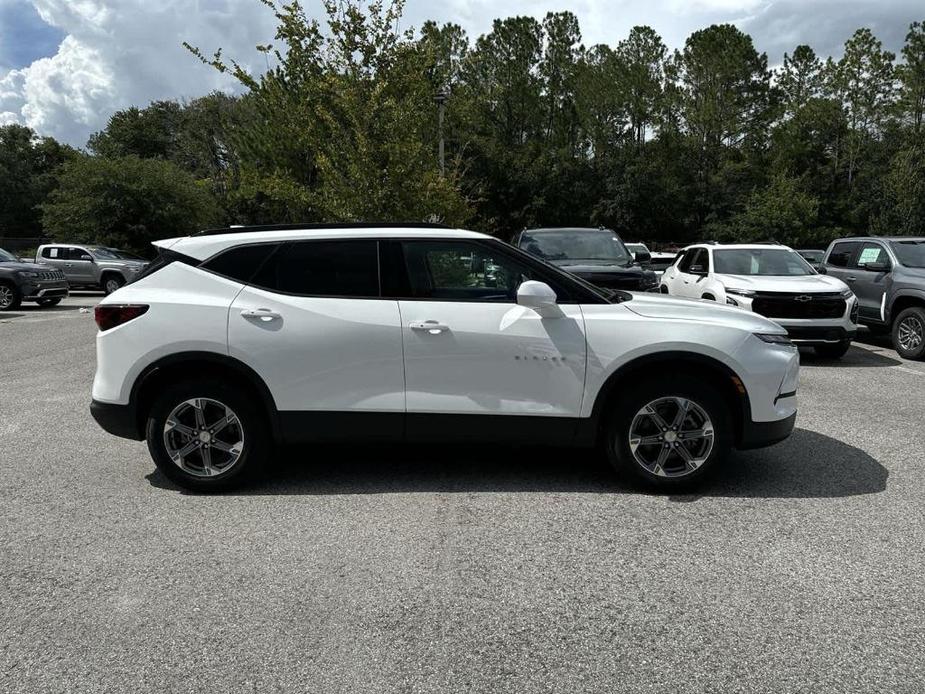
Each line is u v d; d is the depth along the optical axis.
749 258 11.24
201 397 4.55
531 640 2.93
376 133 14.00
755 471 5.10
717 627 3.03
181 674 2.71
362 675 2.70
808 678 2.67
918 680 2.65
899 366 9.97
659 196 58.78
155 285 4.67
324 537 3.96
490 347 4.51
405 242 4.70
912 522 4.16
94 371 9.45
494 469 5.12
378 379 4.54
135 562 3.65
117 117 67.69
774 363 4.58
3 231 67.31
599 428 4.68
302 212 16.33
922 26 57.03
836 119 61.34
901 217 51.38
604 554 3.73
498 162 56.72
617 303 4.79
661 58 65.12
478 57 22.62
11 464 5.34
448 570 3.55
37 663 2.79
